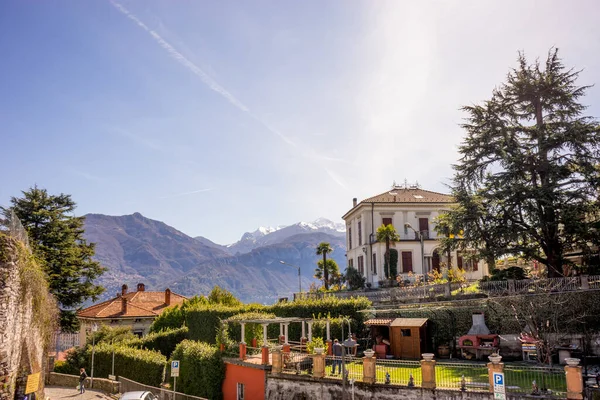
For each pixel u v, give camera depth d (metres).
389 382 18.95
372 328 29.12
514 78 34.25
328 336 26.14
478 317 25.94
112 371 33.69
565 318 23.94
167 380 30.09
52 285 41.09
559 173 30.97
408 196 56.91
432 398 17.61
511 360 24.33
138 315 51.66
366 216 54.53
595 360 22.50
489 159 33.94
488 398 16.56
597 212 30.64
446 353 26.61
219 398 25.36
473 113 34.81
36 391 19.47
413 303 31.94
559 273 29.34
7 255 16.53
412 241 52.81
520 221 32.09
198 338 37.78
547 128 32.19
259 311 36.03
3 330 16.11
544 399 15.52
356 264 58.38
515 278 31.25
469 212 32.19
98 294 44.62
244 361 24.17
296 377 21.62
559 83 33.25
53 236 42.59
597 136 30.47
